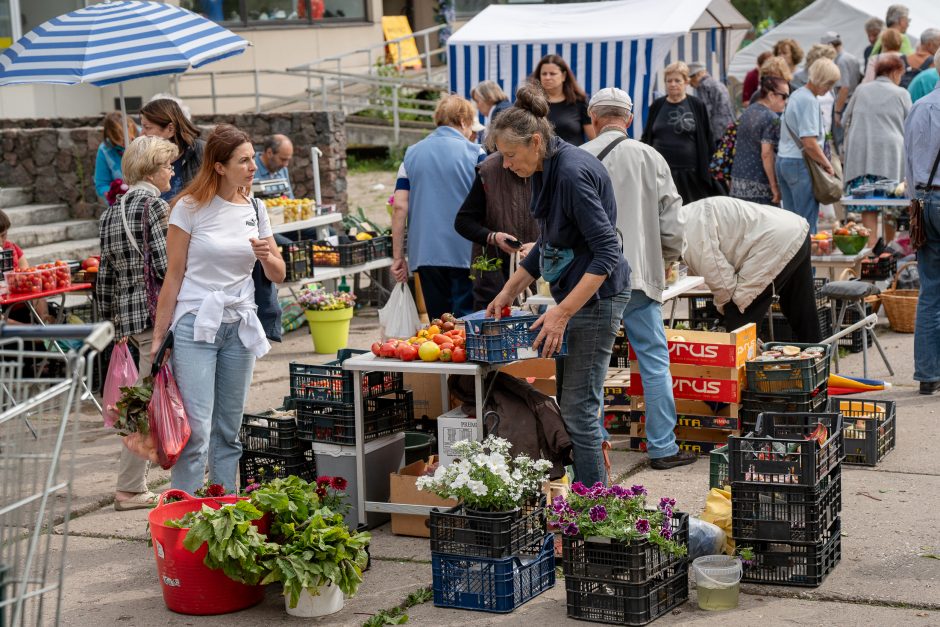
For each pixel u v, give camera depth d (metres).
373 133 19.77
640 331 5.71
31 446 3.09
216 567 4.14
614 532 3.95
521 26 12.23
